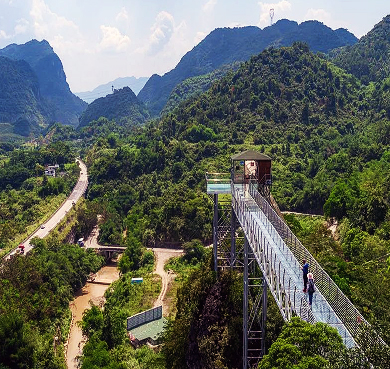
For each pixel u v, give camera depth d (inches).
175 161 7042.3
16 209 6141.7
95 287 4318.4
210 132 7628.0
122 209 6304.1
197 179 6338.6
